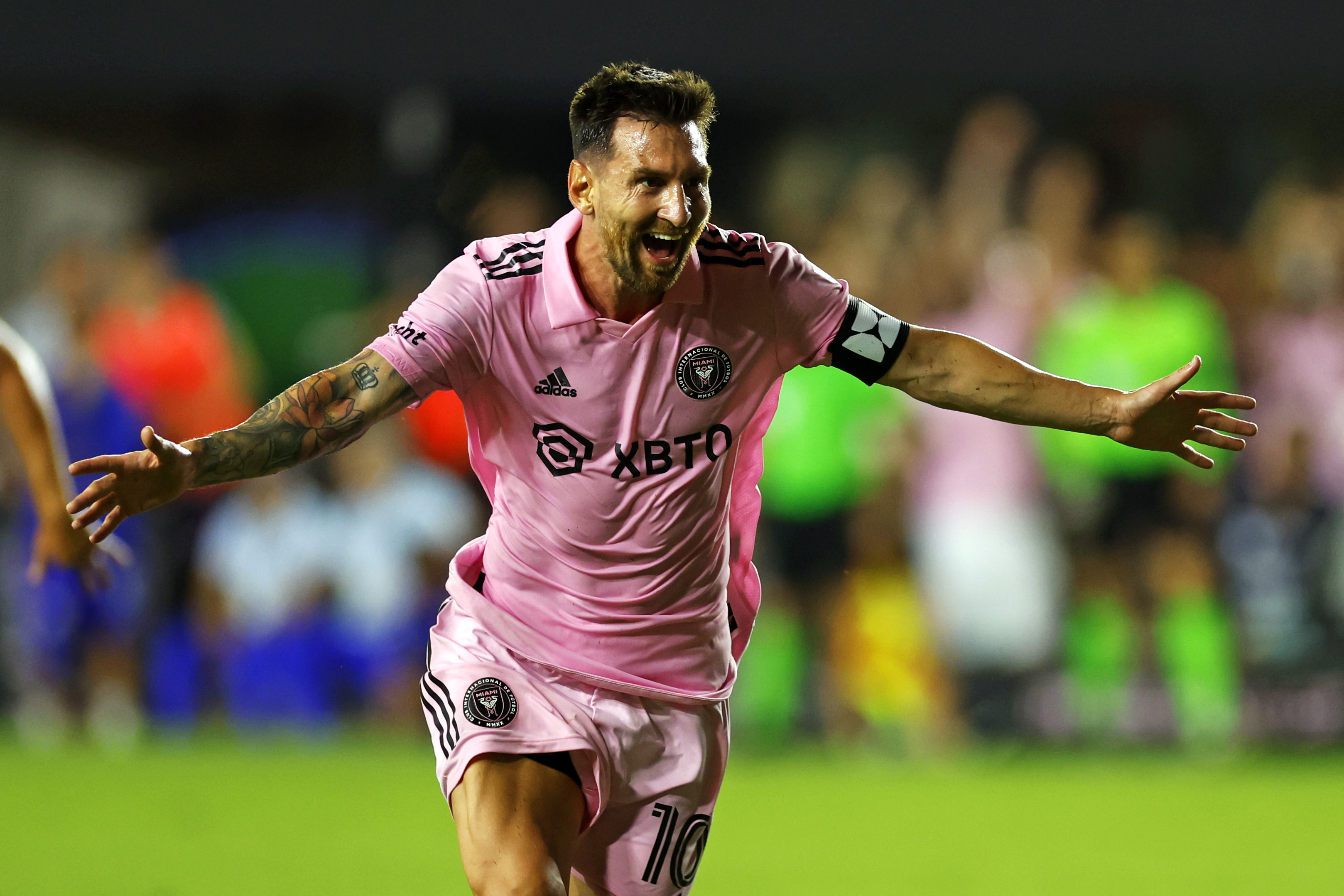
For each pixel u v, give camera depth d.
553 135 48.91
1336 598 41.66
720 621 14.00
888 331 13.59
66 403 42.06
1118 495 40.62
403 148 48.91
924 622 39.94
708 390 13.13
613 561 13.40
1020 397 13.65
